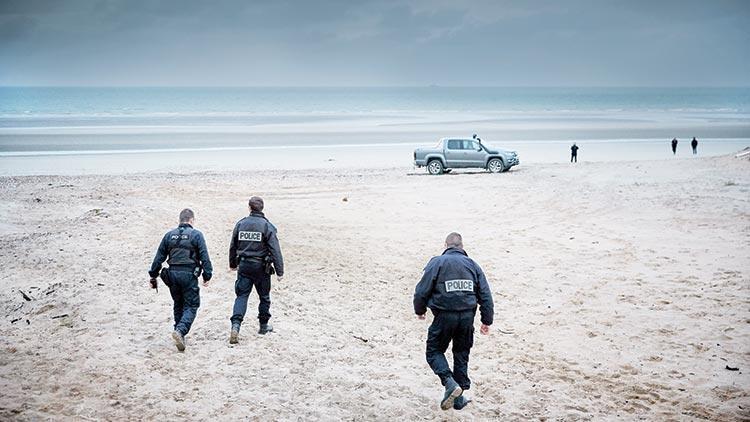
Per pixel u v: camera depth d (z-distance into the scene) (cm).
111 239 1198
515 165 2983
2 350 648
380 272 1092
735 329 765
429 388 610
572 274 1066
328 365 652
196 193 1961
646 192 1852
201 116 10612
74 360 625
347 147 4694
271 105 17800
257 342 701
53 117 9662
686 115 11312
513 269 1116
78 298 829
